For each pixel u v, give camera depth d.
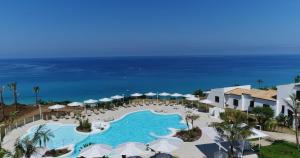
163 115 49.69
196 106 54.56
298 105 35.03
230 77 145.38
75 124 43.97
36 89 67.25
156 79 141.38
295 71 174.88
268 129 39.47
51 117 47.47
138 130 41.59
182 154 29.95
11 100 87.06
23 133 38.72
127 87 114.75
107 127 42.34
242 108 50.38
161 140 27.27
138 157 28.62
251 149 30.53
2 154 24.58
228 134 27.58
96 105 56.56
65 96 95.06
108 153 25.83
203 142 33.84
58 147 33.53
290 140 34.94
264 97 46.69
